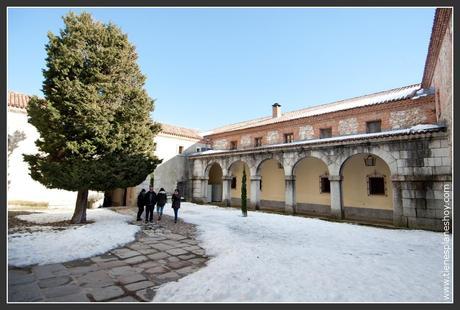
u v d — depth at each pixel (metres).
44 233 8.72
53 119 9.79
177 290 4.69
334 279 5.27
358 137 13.16
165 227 11.22
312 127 18.38
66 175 9.91
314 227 11.51
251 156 18.95
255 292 4.61
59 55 10.59
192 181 23.89
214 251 7.46
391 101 14.45
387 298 4.43
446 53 9.46
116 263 6.32
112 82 11.60
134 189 20.73
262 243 8.34
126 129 11.55
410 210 11.18
